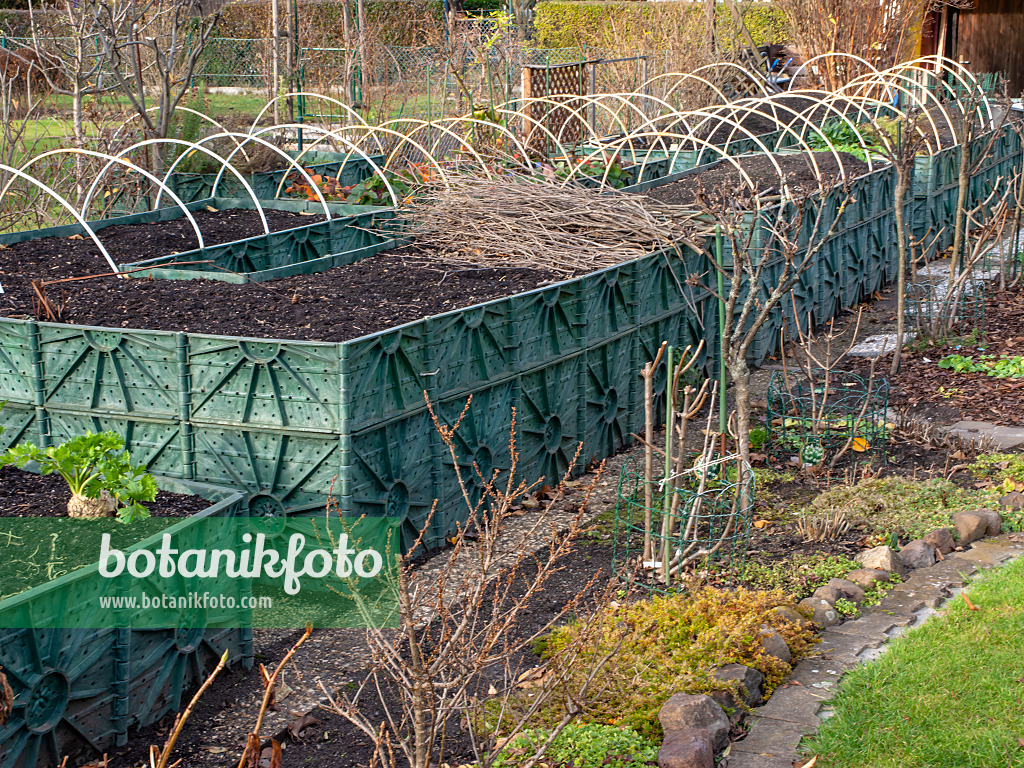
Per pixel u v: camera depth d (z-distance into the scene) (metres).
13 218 12.53
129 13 13.16
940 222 15.28
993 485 7.19
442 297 7.70
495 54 19.89
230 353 5.87
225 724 4.71
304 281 8.24
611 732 4.31
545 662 5.03
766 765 4.14
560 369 7.72
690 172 13.76
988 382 9.48
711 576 5.89
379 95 20.94
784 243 6.10
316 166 14.54
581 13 29.39
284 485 5.95
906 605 5.57
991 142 11.55
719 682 4.55
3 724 3.99
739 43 23.27
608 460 8.41
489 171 12.39
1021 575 5.76
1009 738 4.24
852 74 21.95
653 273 9.02
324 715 4.77
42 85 16.16
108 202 13.40
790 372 9.70
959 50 29.70
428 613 5.67
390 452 6.14
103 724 4.47
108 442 5.07
